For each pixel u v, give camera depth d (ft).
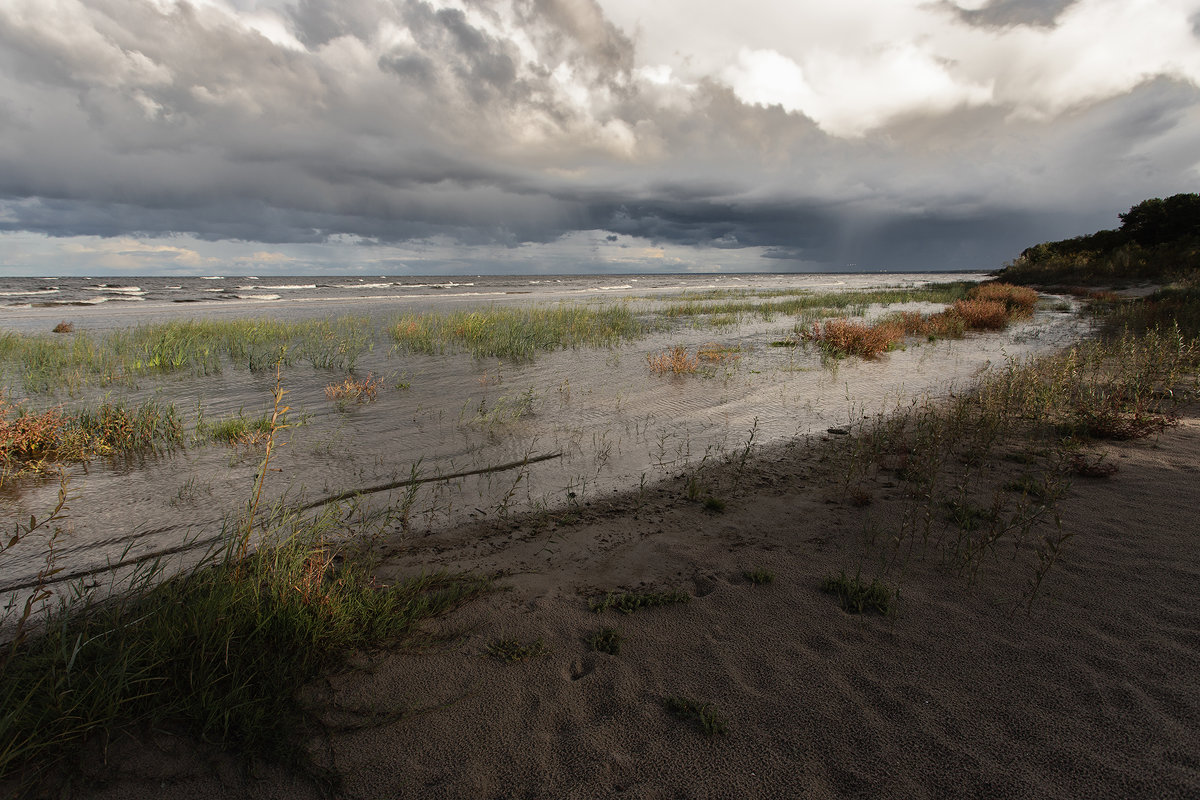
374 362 40.50
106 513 15.61
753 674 8.77
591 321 63.26
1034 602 10.35
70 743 7.25
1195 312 48.16
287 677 8.50
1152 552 11.87
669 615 10.47
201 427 23.39
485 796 6.73
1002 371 34.35
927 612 10.23
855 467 18.62
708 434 23.07
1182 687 8.04
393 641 9.68
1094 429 20.22
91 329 58.13
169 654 8.35
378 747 7.47
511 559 13.00
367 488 17.48
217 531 14.56
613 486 17.65
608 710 8.09
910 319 57.21
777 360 40.96
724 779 6.88
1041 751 7.08
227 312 80.79
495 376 35.27
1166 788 6.45
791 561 12.45
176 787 6.82
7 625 10.25
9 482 17.84
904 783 6.72
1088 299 88.69
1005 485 16.17
